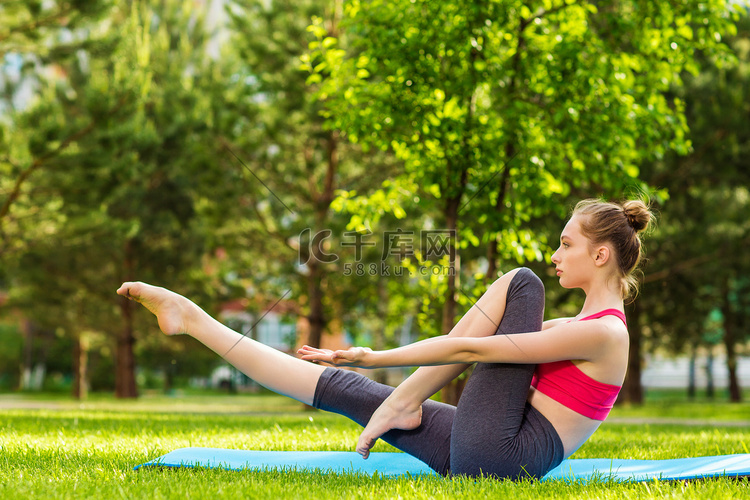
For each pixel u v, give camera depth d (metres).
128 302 17.02
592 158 5.35
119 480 2.07
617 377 2.12
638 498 1.86
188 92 13.23
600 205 2.24
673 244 12.01
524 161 4.88
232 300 14.20
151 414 7.41
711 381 25.03
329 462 2.63
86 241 12.50
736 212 11.49
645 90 5.67
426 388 2.22
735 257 11.71
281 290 11.56
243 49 11.85
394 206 5.15
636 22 5.41
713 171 10.87
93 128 10.10
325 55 5.51
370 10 5.11
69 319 17.11
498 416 2.11
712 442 4.13
